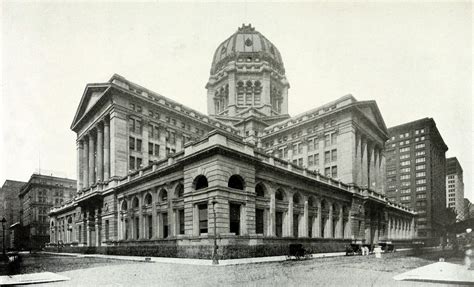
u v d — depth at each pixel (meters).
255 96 81.62
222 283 16.19
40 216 96.88
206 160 30.98
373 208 57.69
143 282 16.98
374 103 61.12
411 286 15.12
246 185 32.47
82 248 52.84
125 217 44.41
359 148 57.44
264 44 85.56
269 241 33.91
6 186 105.38
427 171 107.44
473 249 50.72
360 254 39.44
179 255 32.22
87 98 59.69
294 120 65.62
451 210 106.44
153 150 56.16
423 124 110.56
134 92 53.28
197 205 31.75
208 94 88.06
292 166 40.62
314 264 25.48
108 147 52.88
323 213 45.06
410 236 79.00
